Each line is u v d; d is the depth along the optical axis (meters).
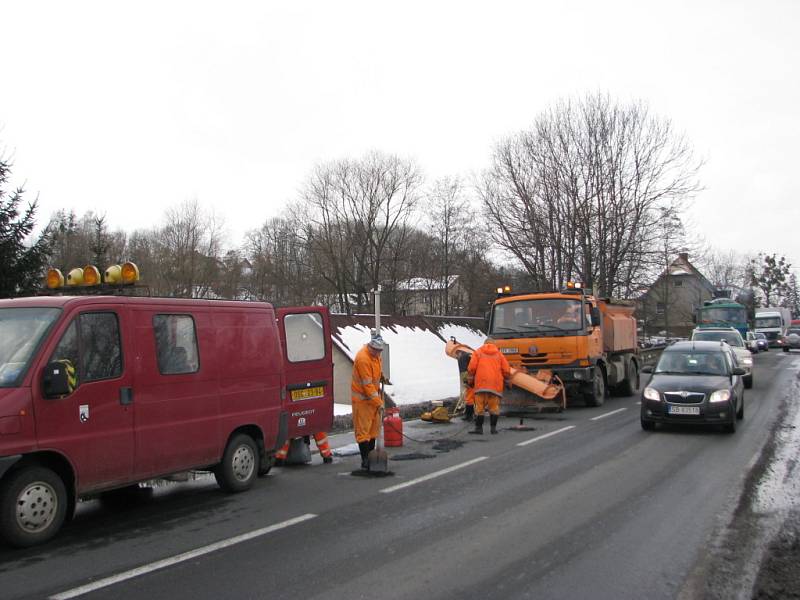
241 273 61.12
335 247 56.50
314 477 8.84
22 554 5.52
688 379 12.47
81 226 54.72
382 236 56.50
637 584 4.77
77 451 5.95
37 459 5.83
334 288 58.00
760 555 5.42
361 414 9.08
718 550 5.54
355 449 11.36
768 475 8.47
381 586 4.73
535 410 16.55
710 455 9.89
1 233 16.98
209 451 7.43
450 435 12.53
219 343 7.69
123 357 6.47
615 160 32.16
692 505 7.02
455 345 16.41
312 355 9.98
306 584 4.78
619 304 20.20
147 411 6.66
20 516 5.59
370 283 56.50
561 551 5.51
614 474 8.63
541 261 33.19
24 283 17.39
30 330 5.91
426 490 7.84
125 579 4.90
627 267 31.92
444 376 20.95
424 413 14.94
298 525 6.39
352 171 55.81
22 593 4.63
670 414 11.93
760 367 31.06
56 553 5.55
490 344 12.81
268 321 8.55
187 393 7.16
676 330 68.50
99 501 7.71
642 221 31.81
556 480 8.30
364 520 6.54
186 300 7.34
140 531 6.26
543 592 4.61
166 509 7.17
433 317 26.00
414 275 58.62
